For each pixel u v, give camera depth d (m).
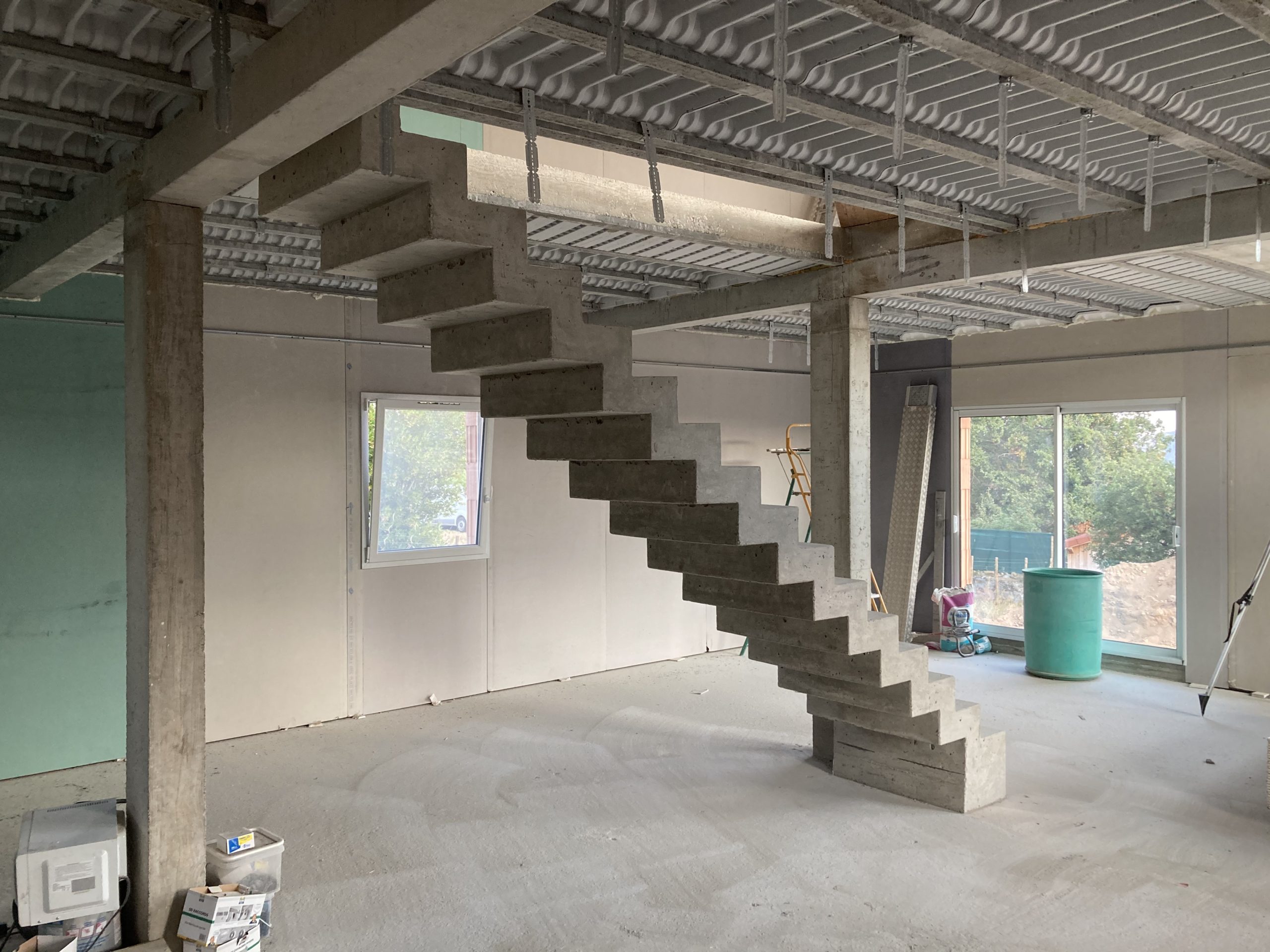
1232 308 7.41
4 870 4.22
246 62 2.45
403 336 6.82
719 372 8.95
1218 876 4.06
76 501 5.59
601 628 8.11
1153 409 7.89
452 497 7.12
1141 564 8.00
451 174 2.85
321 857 4.30
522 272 3.03
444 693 7.10
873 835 4.54
